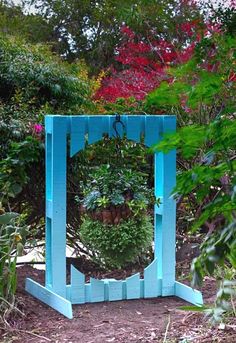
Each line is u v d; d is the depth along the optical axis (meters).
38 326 3.13
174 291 3.81
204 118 4.80
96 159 4.65
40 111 4.71
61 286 3.56
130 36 7.36
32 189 4.71
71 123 3.58
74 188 4.76
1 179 4.14
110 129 3.71
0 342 2.86
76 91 5.22
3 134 4.49
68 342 2.88
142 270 4.37
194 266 2.06
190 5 6.14
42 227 4.89
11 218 3.37
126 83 6.82
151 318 3.30
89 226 3.77
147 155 4.76
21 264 4.73
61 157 3.56
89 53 12.09
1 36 5.36
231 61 3.55
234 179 1.90
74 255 4.83
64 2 12.35
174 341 2.84
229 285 2.46
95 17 11.88
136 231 3.71
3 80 4.96
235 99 3.96
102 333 3.02
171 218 3.83
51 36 12.41
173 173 3.84
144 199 3.73
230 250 1.98
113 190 3.67
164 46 6.79
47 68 5.00
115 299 3.68
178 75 3.16
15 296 3.49
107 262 4.04
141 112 4.97
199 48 3.53
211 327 2.99
